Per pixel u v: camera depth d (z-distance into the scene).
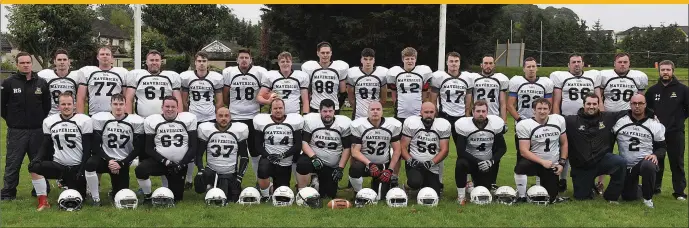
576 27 49.34
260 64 27.47
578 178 7.29
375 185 7.16
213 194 6.64
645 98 7.55
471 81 8.01
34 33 23.52
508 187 7.00
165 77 7.70
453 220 6.14
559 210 6.63
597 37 52.97
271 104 7.19
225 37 51.56
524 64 8.14
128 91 7.62
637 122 7.15
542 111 6.97
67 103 6.65
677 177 7.45
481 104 7.05
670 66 7.37
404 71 7.96
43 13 23.61
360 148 7.11
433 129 7.14
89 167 6.58
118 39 50.06
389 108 17.92
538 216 6.36
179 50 25.39
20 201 6.89
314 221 6.05
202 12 24.12
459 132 7.14
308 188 6.82
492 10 20.02
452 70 7.92
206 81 7.85
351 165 7.06
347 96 8.55
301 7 19.72
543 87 8.02
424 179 7.25
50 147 6.76
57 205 6.75
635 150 7.14
